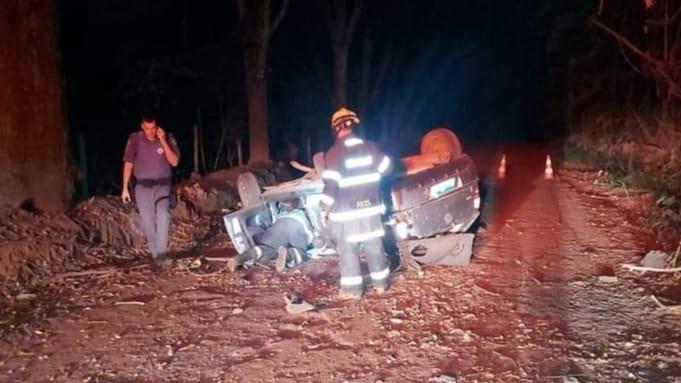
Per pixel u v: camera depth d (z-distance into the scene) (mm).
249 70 17031
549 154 25469
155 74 18469
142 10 17969
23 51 10047
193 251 10078
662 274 8531
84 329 7016
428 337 6590
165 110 19609
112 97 18109
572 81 26156
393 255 9000
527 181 17641
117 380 5863
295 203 9453
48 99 10250
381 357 6176
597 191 15648
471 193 9438
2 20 9930
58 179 10367
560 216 12477
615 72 22984
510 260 9242
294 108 23969
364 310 7340
